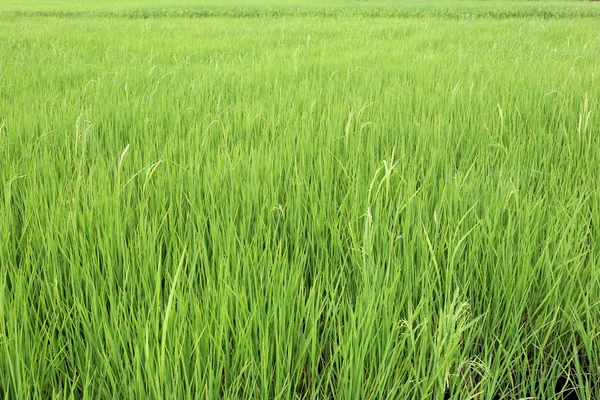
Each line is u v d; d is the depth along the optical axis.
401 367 1.78
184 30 11.78
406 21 15.22
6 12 20.03
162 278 2.17
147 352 1.52
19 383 1.53
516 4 25.14
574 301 2.12
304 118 3.88
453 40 9.77
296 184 2.71
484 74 5.64
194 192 2.61
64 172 2.95
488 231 2.38
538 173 3.09
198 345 1.62
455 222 2.45
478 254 2.24
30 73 6.03
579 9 21.59
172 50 8.12
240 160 2.97
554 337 2.03
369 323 1.73
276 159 3.01
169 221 2.46
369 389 1.77
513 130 3.78
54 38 9.80
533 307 2.10
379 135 3.57
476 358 1.84
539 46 8.66
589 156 3.35
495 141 3.57
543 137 3.70
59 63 6.78
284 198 2.78
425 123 3.73
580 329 1.89
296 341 1.83
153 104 4.42
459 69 5.99
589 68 6.04
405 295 1.93
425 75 5.72
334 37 10.57
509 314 2.02
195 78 5.46
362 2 28.16
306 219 2.52
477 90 4.93
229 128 3.68
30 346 1.71
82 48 8.27
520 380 1.96
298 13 20.84
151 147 3.19
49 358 1.76
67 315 1.88
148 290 1.92
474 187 2.75
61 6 24.28
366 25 13.44
